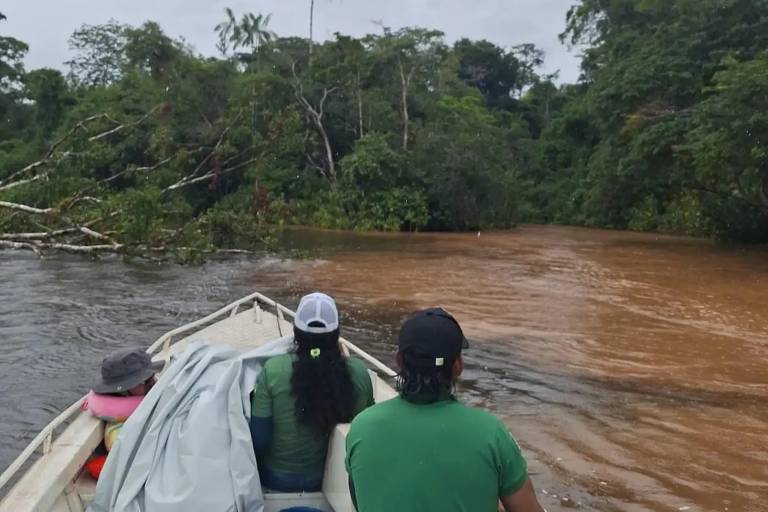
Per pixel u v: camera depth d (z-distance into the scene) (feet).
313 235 106.73
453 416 7.93
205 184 121.90
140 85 133.80
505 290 52.37
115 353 15.53
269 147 44.57
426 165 122.11
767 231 92.32
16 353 33.14
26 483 12.36
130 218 34.19
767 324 40.98
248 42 142.61
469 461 7.72
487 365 32.27
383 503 7.75
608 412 26.08
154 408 13.01
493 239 100.68
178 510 11.34
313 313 12.11
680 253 79.56
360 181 121.39
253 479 11.80
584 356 33.94
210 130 106.32
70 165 35.83
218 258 69.62
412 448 7.79
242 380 13.16
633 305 46.65
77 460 13.60
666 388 29.04
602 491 19.54
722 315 43.42
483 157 123.95
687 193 103.71
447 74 161.27
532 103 237.66
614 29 136.15
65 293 48.70
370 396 12.57
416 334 8.06
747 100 70.23
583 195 138.82
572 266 66.95
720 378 30.45
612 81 101.86
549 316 42.93
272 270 62.34
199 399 12.67
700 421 25.16
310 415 11.97
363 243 92.27
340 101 139.23
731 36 93.20
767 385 29.53
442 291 51.78
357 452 8.02
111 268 60.80
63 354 33.06
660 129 88.84
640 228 119.14
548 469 21.01
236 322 28.14
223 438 12.14
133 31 140.87
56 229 34.83
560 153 168.35
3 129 148.56
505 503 8.06
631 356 34.01
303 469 12.42
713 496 19.27
